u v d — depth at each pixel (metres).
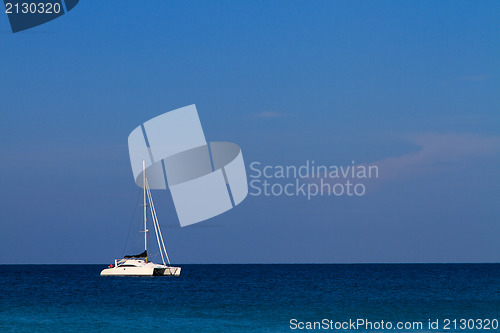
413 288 79.75
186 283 86.88
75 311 48.53
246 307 52.31
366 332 38.97
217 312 48.31
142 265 84.94
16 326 39.97
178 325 40.81
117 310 49.38
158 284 83.44
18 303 55.00
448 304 55.97
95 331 38.03
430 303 56.94
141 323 41.62
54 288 75.69
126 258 86.12
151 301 57.53
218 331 38.34
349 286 84.19
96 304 54.22
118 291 70.31
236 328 39.66
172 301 57.66
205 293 68.06
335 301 58.56
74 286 79.25
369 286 84.44
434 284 90.31
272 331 38.62
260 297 63.03
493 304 56.06
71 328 39.22
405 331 39.44
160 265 85.75
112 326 40.16
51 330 38.38
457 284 90.56
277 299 60.59
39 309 49.81
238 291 72.12
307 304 55.25
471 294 68.88
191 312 48.25
